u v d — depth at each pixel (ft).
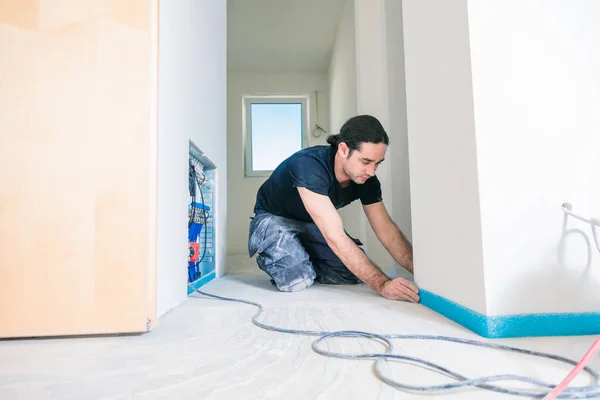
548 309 2.94
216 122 7.25
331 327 3.32
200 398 1.94
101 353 2.74
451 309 3.51
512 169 2.99
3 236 3.25
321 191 5.03
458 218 3.35
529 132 3.02
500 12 3.08
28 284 3.22
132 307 3.22
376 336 2.96
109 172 3.34
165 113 4.00
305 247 6.31
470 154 3.09
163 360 2.55
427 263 4.10
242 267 9.70
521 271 2.95
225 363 2.46
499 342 2.80
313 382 2.11
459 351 2.61
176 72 4.43
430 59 3.89
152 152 3.41
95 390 2.06
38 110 3.35
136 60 3.43
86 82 3.39
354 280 6.20
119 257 3.27
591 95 3.06
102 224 3.30
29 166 3.31
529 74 3.05
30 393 2.04
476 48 3.05
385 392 1.96
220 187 7.67
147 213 3.32
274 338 3.01
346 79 10.75
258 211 6.72
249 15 11.46
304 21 11.82
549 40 3.08
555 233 2.97
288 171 5.62
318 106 14.98
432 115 3.88
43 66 3.38
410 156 4.53
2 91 3.35
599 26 3.10
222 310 4.17
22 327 3.17
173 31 4.31
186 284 4.90
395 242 5.48
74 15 3.43
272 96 15.10
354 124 4.74
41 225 3.28
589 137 3.04
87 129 3.36
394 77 7.86
